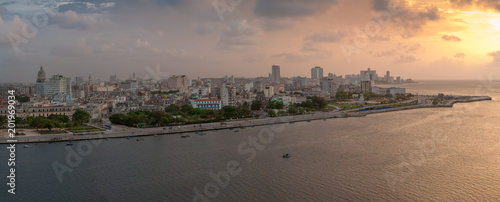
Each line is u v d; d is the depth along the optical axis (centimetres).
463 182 19788
